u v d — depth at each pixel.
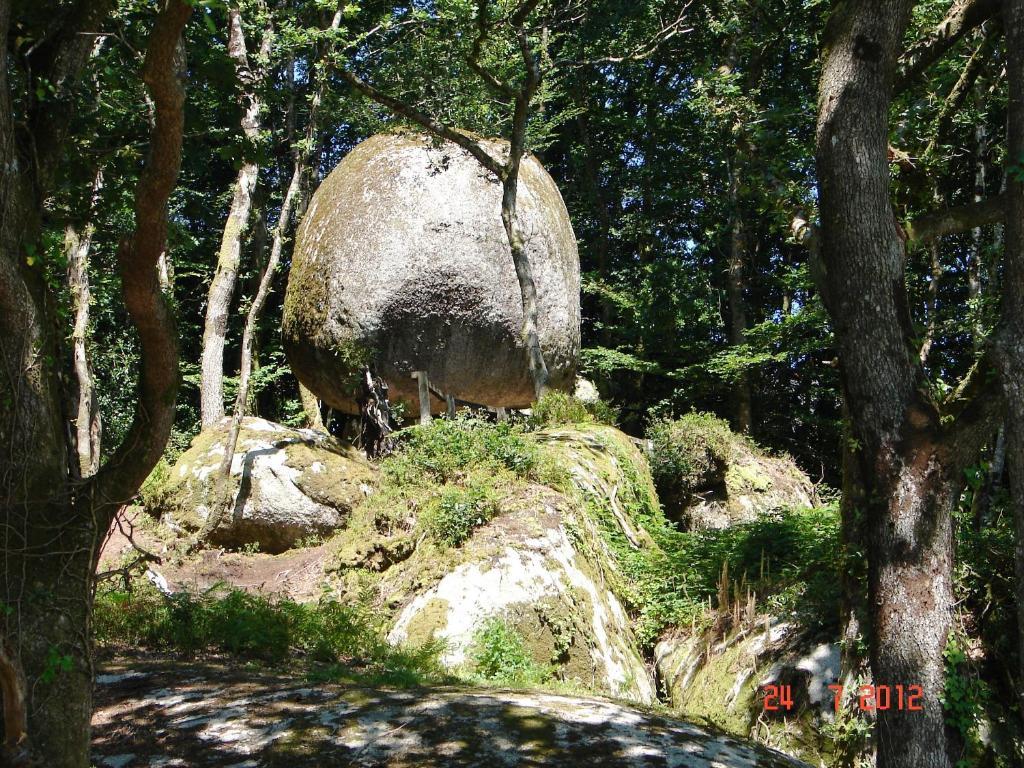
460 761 4.96
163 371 3.74
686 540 12.39
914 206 9.36
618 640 9.85
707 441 17.33
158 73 3.30
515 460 11.39
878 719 6.20
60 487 3.64
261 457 13.12
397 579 10.25
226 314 18.34
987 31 8.80
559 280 16.38
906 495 6.22
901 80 8.32
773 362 24.75
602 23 23.17
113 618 7.73
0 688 3.26
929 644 6.05
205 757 4.98
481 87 16.12
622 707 6.39
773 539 11.14
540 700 6.25
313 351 15.67
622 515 12.30
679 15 21.59
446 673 8.05
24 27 4.46
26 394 3.59
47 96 4.37
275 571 12.17
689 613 10.17
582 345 29.05
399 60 15.82
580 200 27.92
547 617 9.23
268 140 16.59
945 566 6.18
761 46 21.42
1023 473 5.77
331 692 6.09
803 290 24.25
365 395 14.90
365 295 15.02
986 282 17.95
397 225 15.21
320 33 14.39
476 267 15.20
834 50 6.77
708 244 25.58
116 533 13.05
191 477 13.26
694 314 24.55
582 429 13.95
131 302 3.59
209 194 23.81
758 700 8.08
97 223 5.32
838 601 8.40
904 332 6.49
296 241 16.72
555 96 23.36
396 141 16.31
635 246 28.78
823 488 20.72
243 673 6.68
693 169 24.81
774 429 25.95
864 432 6.46
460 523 10.21
